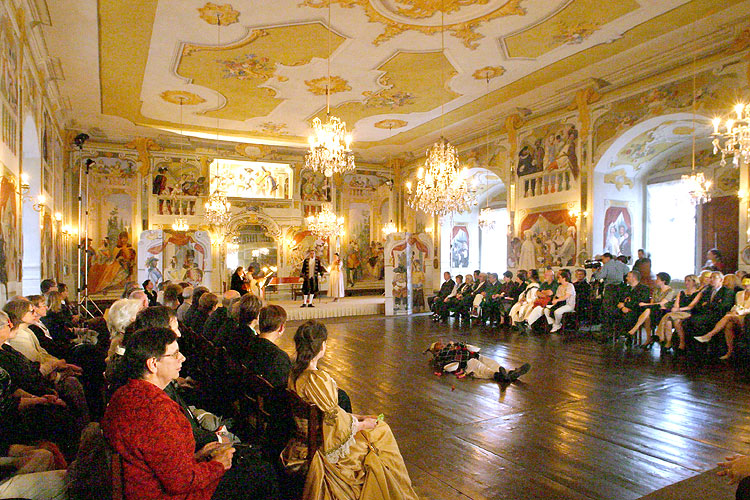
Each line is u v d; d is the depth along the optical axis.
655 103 11.65
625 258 12.66
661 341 9.45
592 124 13.23
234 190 20.55
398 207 22.61
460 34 10.20
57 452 3.43
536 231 14.98
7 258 6.84
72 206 17.52
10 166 7.11
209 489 2.68
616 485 3.90
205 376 5.49
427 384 7.17
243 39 10.28
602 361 8.69
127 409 2.45
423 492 3.80
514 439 4.93
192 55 11.10
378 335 12.12
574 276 13.30
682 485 3.89
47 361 5.25
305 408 3.04
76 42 10.24
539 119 14.91
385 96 14.19
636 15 9.44
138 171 18.70
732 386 6.92
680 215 13.98
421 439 4.95
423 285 17.14
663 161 14.34
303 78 12.67
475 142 17.66
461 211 11.38
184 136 18.88
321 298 20.67
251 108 15.28
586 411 5.83
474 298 14.50
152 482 2.44
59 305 7.79
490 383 7.20
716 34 10.12
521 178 15.60
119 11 8.97
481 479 4.03
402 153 21.95
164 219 19.11
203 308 6.99
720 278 9.12
